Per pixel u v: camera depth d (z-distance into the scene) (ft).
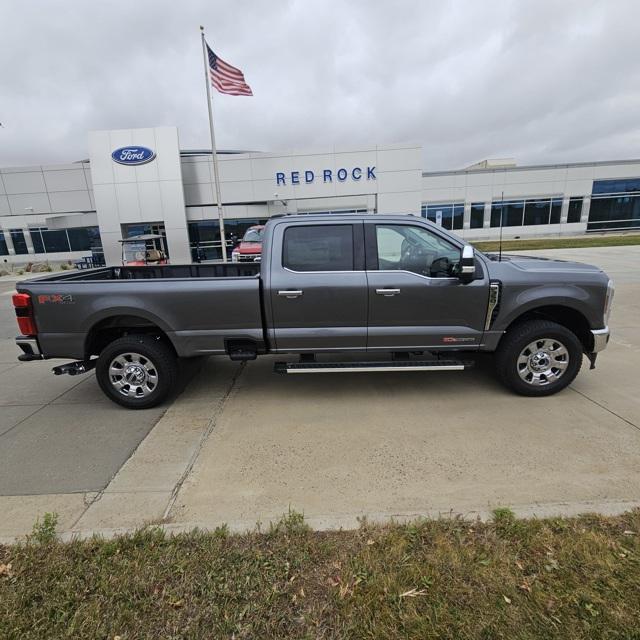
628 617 5.97
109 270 18.10
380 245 13.74
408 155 80.28
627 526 7.86
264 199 81.56
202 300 13.64
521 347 13.75
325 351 14.12
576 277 13.52
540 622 5.96
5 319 32.04
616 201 115.03
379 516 8.48
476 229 114.73
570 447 11.03
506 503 8.82
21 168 84.23
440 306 13.61
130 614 6.32
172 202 77.77
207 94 67.62
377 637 5.85
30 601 6.61
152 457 11.32
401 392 15.03
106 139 75.66
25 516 9.02
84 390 16.65
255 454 11.23
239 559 7.36
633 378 15.71
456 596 6.45
